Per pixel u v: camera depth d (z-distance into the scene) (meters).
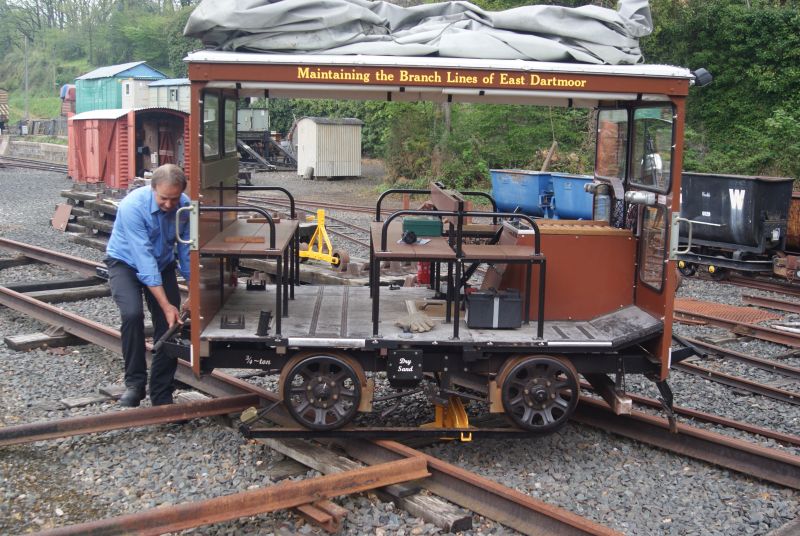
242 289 6.99
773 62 24.69
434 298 6.66
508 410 5.42
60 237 15.70
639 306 5.86
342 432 5.41
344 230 16.98
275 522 4.54
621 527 4.66
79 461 5.40
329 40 5.33
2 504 4.74
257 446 5.66
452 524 4.47
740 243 12.86
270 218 5.36
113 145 19.88
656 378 5.54
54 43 93.62
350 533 4.48
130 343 6.18
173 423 6.05
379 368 5.51
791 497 5.09
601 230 5.88
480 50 5.36
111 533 4.02
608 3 25.34
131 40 82.62
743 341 9.26
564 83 5.21
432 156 28.23
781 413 6.78
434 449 5.72
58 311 8.50
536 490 5.12
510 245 5.94
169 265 6.28
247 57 5.08
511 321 5.60
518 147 26.45
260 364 5.49
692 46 26.23
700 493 5.13
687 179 13.55
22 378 7.13
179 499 4.88
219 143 6.04
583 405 6.36
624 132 6.27
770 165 23.14
